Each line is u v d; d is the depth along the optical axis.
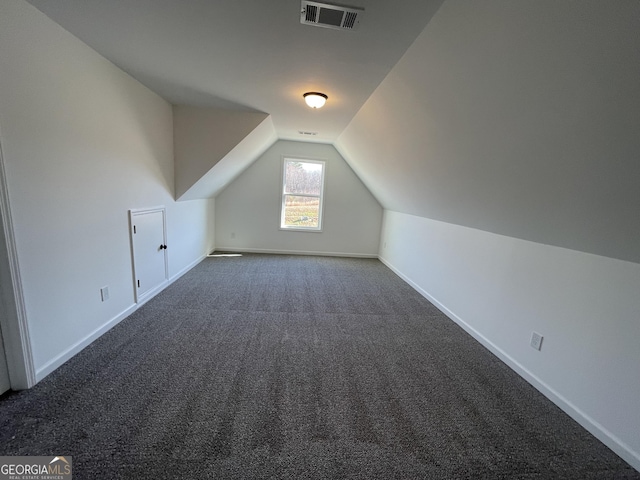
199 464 1.21
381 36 1.51
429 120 1.89
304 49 1.71
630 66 0.79
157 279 3.05
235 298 3.06
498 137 1.45
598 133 1.00
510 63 1.12
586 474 1.27
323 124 3.47
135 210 2.55
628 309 1.35
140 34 1.67
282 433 1.38
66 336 1.82
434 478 1.21
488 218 2.18
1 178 1.37
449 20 1.25
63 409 1.45
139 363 1.86
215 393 1.63
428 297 3.38
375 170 3.79
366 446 1.34
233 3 1.34
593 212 1.30
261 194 5.10
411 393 1.73
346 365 1.98
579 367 1.57
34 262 1.56
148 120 2.66
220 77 2.24
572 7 0.82
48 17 1.54
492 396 1.74
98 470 1.16
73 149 1.79
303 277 3.96
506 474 1.25
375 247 5.45
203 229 4.54
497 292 2.23
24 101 1.46
